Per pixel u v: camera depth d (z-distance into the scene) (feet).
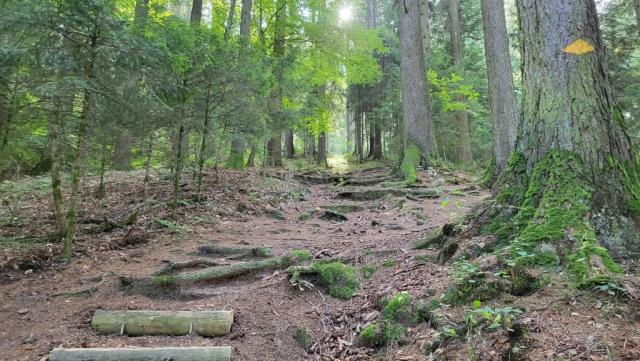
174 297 14.06
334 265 15.01
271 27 51.78
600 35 12.64
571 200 11.02
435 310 10.46
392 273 14.25
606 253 9.85
